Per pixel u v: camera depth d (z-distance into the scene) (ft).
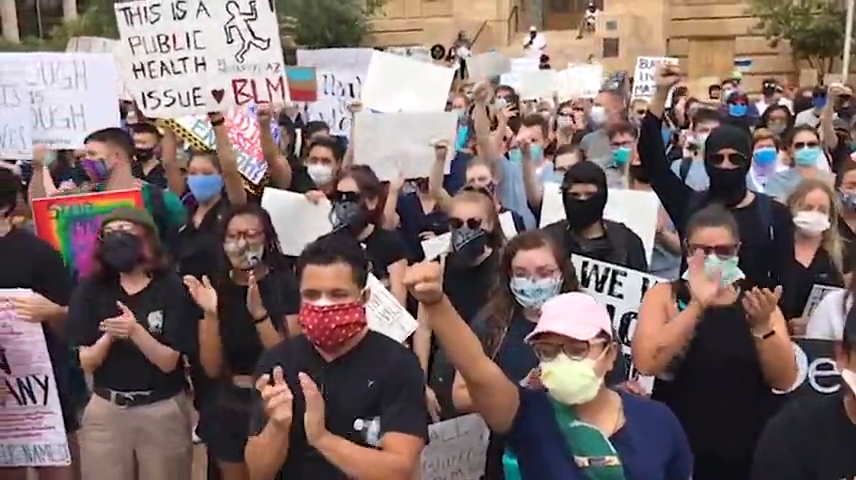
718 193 17.19
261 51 20.29
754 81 108.27
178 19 20.15
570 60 104.47
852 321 9.27
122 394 15.14
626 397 10.36
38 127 23.06
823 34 96.63
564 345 9.81
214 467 16.83
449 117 24.08
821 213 16.56
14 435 15.33
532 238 13.25
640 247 17.28
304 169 25.68
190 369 15.88
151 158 27.07
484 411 10.19
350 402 10.52
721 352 12.91
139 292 15.16
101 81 23.21
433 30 113.39
